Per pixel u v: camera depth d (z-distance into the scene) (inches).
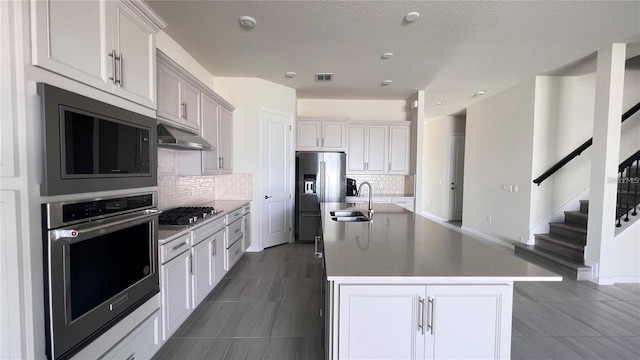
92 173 49.4
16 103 39.0
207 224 101.2
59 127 43.0
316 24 103.8
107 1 53.7
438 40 115.6
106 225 50.8
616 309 101.8
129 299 59.0
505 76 160.1
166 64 90.1
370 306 49.5
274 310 100.3
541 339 83.5
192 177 142.3
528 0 87.9
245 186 169.6
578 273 127.0
